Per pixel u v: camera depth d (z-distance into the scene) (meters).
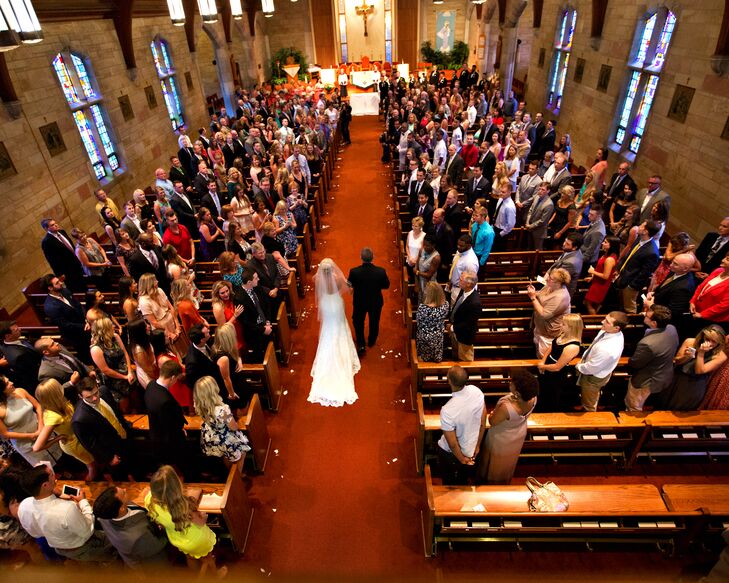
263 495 5.31
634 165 11.66
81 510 4.02
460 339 5.73
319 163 12.66
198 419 5.30
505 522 4.26
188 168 12.14
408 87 21.39
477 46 26.72
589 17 14.28
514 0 19.84
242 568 4.59
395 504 5.15
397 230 10.47
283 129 13.94
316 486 5.40
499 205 8.46
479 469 4.89
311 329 8.11
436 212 7.30
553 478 5.27
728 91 8.38
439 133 12.67
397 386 6.78
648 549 4.50
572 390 6.01
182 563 4.53
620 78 12.44
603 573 4.38
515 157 10.81
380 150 17.83
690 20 9.38
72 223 11.05
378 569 4.55
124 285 6.19
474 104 17.33
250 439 5.21
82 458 4.79
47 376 5.31
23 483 3.61
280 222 8.45
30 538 4.43
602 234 7.20
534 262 8.05
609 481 5.22
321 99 18.81
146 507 3.85
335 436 6.03
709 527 4.23
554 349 5.02
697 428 5.07
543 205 8.19
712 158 8.84
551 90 18.33
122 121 13.38
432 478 5.41
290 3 26.55
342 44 28.98
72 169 11.10
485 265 8.12
